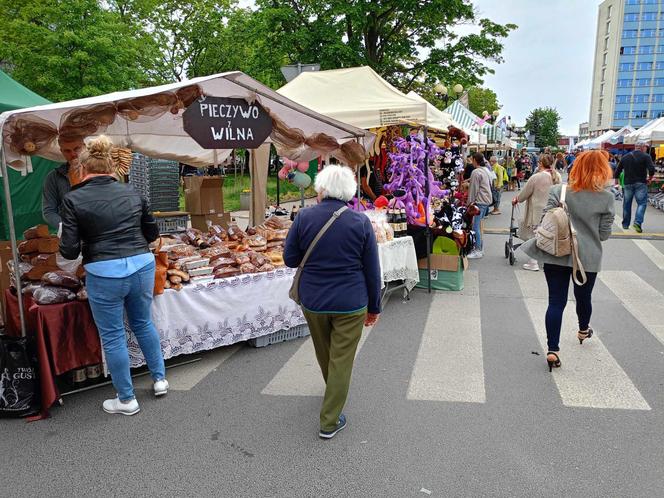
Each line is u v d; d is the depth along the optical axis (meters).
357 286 3.07
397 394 3.84
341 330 3.10
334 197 3.11
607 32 135.75
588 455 3.00
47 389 3.50
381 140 8.02
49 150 4.35
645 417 3.45
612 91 133.62
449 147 8.91
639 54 130.12
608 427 3.32
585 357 4.51
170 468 2.94
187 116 4.14
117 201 3.35
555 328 4.20
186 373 4.29
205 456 3.05
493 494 2.66
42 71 14.22
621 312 5.81
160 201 10.03
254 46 22.22
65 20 14.05
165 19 29.34
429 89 25.75
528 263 8.15
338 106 6.66
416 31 22.06
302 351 4.79
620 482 2.74
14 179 8.25
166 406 3.70
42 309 3.51
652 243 10.05
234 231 5.66
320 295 3.05
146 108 3.94
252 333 4.75
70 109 3.65
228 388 4.00
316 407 3.67
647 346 4.76
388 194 7.66
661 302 6.19
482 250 9.66
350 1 19.34
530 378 4.09
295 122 5.00
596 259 4.11
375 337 5.11
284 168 8.40
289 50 20.31
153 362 3.80
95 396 3.86
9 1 15.74
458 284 6.82
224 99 4.34
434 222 6.90
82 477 2.86
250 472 2.89
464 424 3.38
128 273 3.36
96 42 13.98
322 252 3.03
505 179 23.34
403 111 6.38
